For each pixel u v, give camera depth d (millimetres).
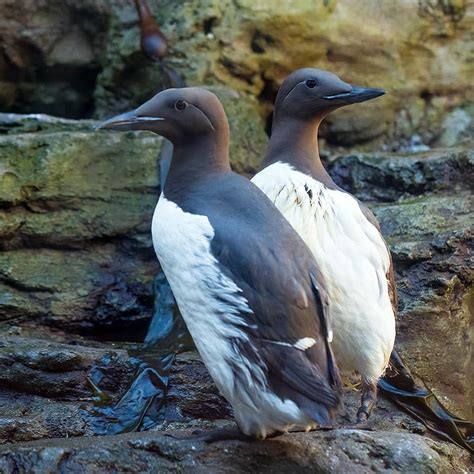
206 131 8352
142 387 10344
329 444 8375
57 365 10281
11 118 13672
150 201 13047
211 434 8258
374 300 9367
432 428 10555
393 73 15750
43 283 12281
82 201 12836
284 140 10109
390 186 13477
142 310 12523
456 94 15914
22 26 15102
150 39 14414
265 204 8031
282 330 7516
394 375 10719
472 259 11367
